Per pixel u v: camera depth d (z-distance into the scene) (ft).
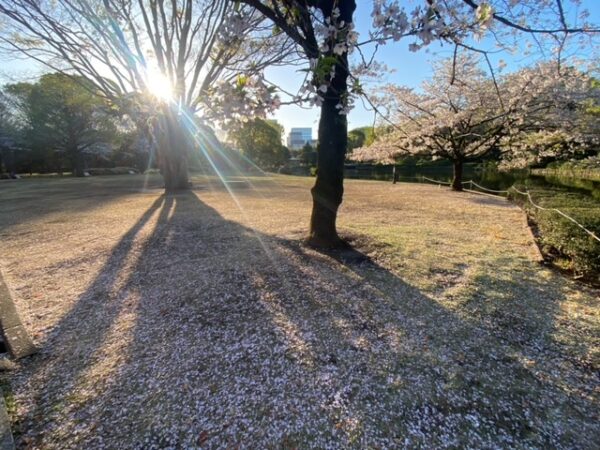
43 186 46.55
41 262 12.09
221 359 6.18
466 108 30.40
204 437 4.50
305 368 5.92
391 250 12.62
